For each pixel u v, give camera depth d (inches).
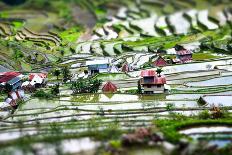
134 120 2640.3
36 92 3378.4
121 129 2404.0
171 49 4714.6
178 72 3823.8
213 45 4722.0
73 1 7475.4
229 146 2079.2
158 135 2177.7
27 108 3034.0
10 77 3673.7
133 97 3218.5
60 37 5516.7
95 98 3228.3
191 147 2036.2
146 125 2500.0
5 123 2726.4
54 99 3216.0
